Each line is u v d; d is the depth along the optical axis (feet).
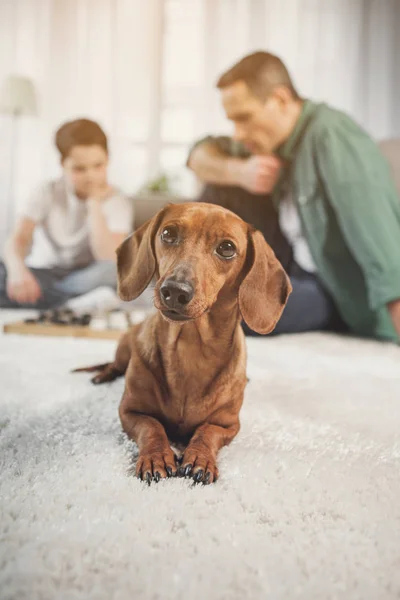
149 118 6.75
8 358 3.11
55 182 5.67
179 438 1.97
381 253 4.03
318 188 4.49
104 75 6.69
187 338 1.80
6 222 6.73
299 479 1.71
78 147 5.52
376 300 4.00
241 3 6.38
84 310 4.35
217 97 6.53
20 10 6.65
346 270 4.36
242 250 1.84
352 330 4.65
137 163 6.75
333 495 1.62
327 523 1.48
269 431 2.10
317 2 6.28
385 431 2.17
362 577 1.27
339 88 6.32
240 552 1.34
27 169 6.72
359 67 6.29
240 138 5.22
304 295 4.30
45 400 2.38
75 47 6.68
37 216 5.59
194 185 5.96
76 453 1.82
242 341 2.00
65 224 5.58
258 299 1.85
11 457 1.79
